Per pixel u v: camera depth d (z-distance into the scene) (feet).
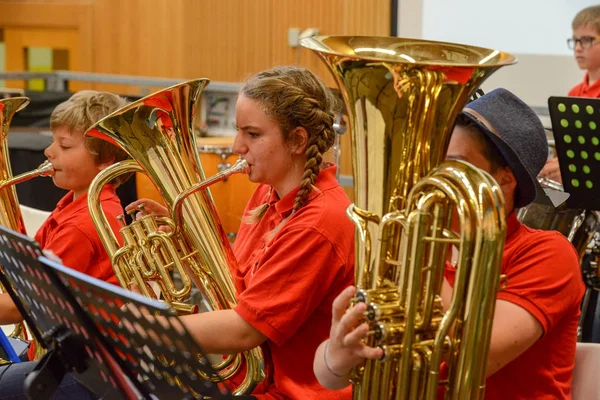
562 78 26.13
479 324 5.57
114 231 9.76
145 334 6.24
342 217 7.70
